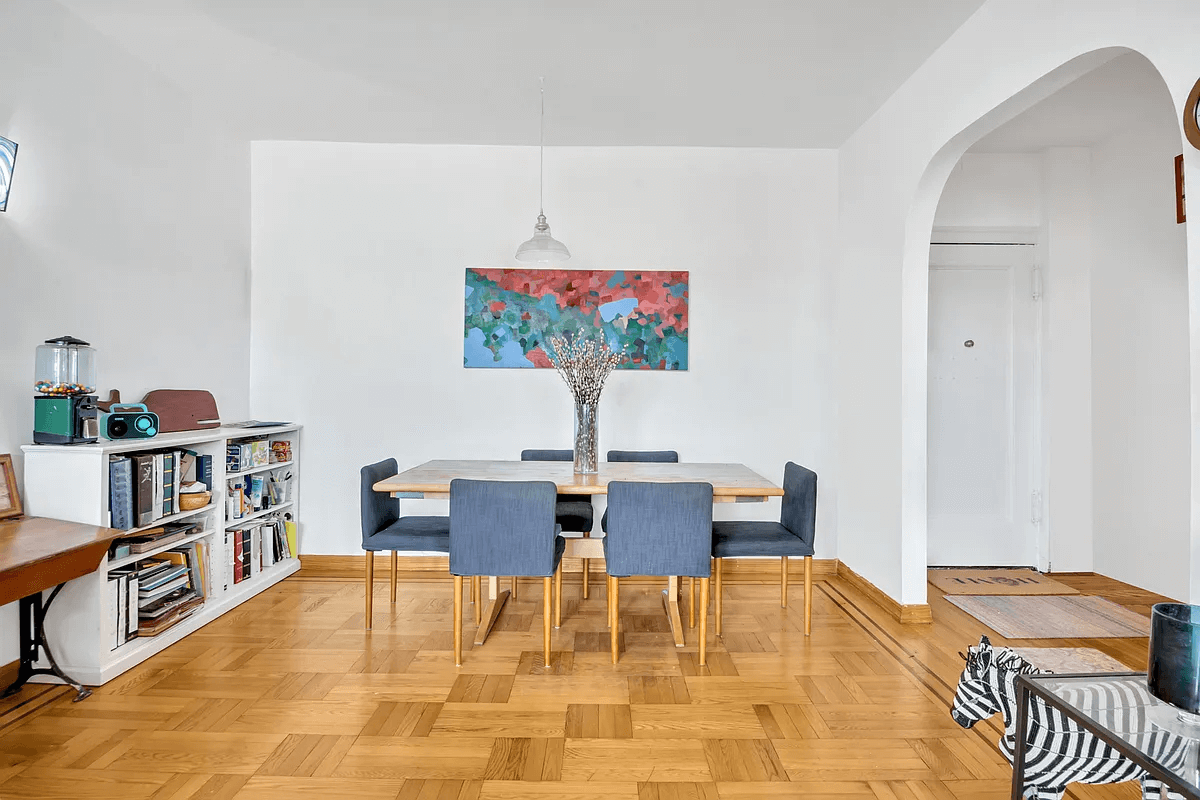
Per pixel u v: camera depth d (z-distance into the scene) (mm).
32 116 2801
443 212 4504
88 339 3123
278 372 4484
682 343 4504
